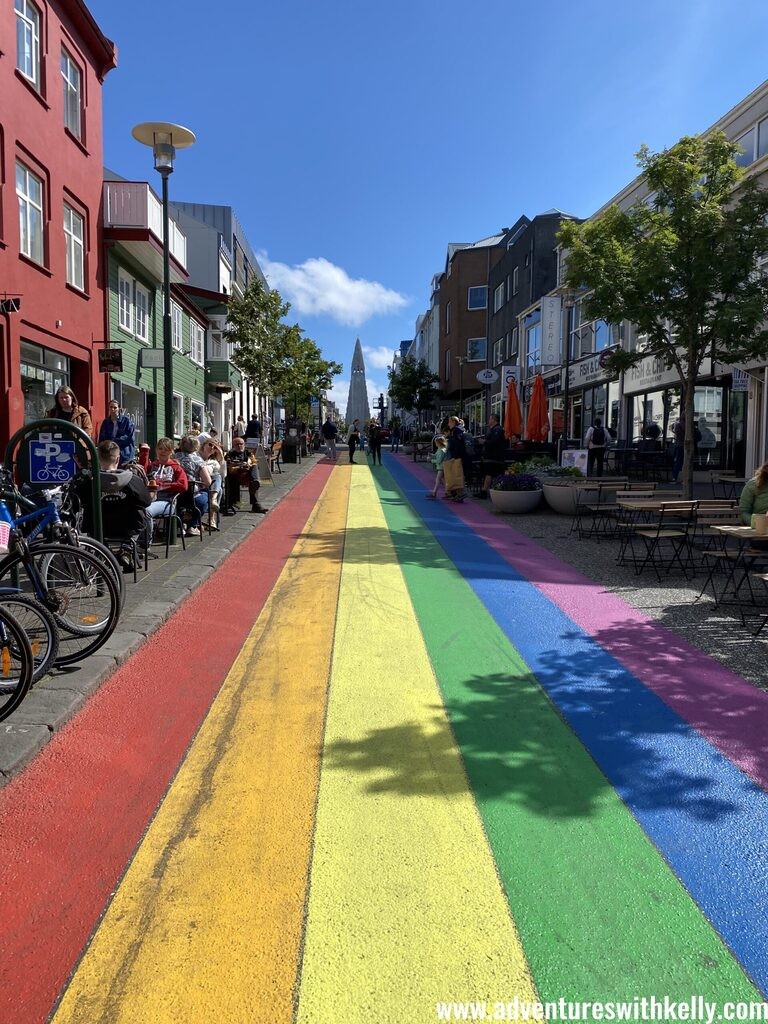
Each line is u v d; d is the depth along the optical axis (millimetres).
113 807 3334
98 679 4672
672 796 3471
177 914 2650
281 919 2627
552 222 34250
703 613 6617
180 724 4215
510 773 3691
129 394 19797
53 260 14156
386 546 9852
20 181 12977
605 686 4859
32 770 3629
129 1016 2217
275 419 54344
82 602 5020
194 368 28641
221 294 27531
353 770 3711
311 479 19922
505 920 2629
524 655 5484
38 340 13469
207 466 10227
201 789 3508
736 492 15492
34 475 6324
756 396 16422
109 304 17469
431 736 4105
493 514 13242
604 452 20766
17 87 12500
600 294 10781
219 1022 2197
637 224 11062
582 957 2463
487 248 49469
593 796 3467
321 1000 2279
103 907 2688
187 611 6430
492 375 31891
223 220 41156
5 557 4812
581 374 28406
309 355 41906
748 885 2824
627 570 8516
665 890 2793
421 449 30844
